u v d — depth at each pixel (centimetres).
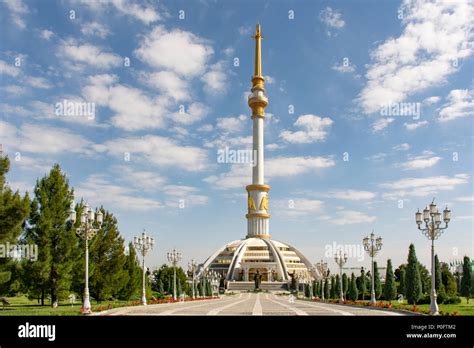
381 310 4394
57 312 3591
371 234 5203
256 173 15825
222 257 16250
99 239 5950
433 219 3569
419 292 5562
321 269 9688
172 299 6231
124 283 6169
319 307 5047
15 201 3675
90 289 5947
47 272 4559
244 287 14075
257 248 15812
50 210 4725
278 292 13038
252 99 15512
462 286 6216
